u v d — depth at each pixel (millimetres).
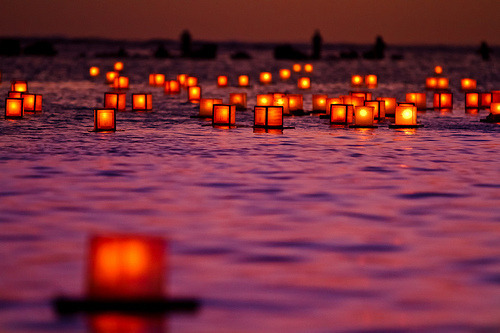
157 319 4336
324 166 10641
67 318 4359
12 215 7129
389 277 5145
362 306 4555
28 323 4281
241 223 6824
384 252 5809
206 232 6449
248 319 4336
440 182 9273
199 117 19516
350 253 5770
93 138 14266
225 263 5461
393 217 7148
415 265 5445
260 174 9844
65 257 5602
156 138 14406
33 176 9531
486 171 10258
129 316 4395
